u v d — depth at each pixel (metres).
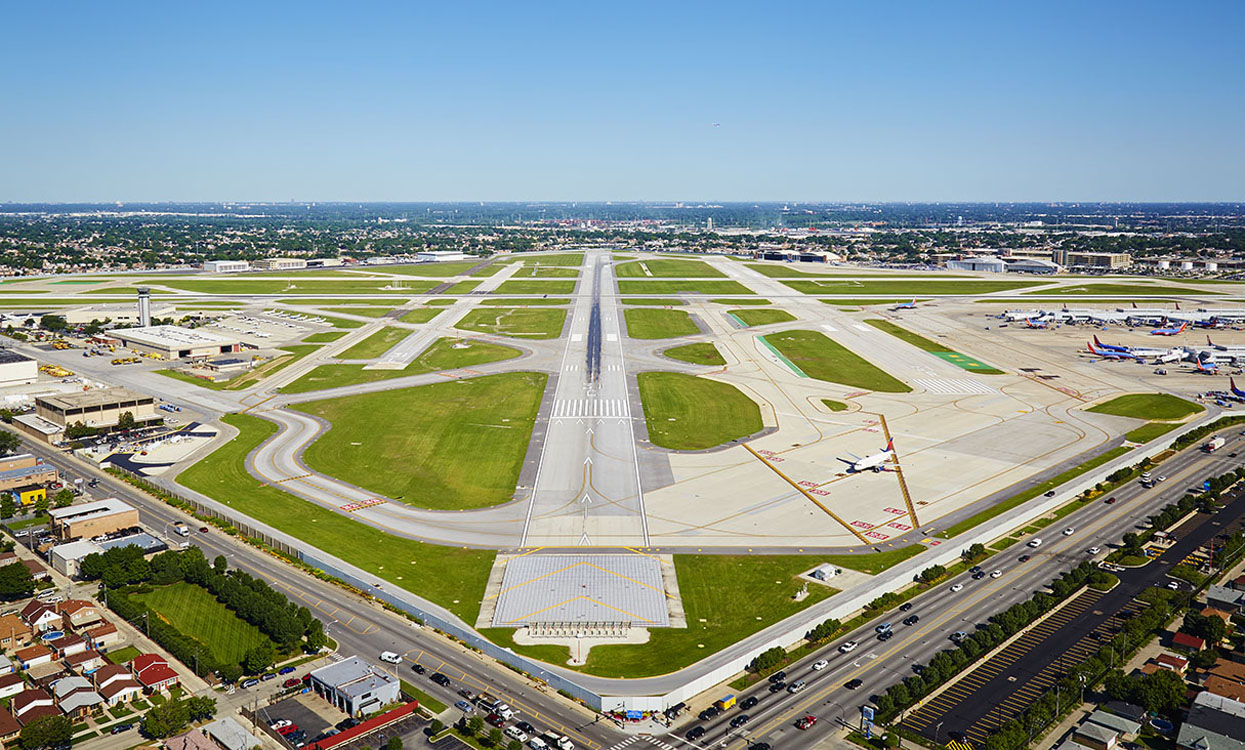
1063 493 158.75
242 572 122.50
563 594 121.69
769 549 136.25
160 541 135.38
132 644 108.12
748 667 104.81
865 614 116.69
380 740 89.88
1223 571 131.75
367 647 108.00
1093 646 110.31
